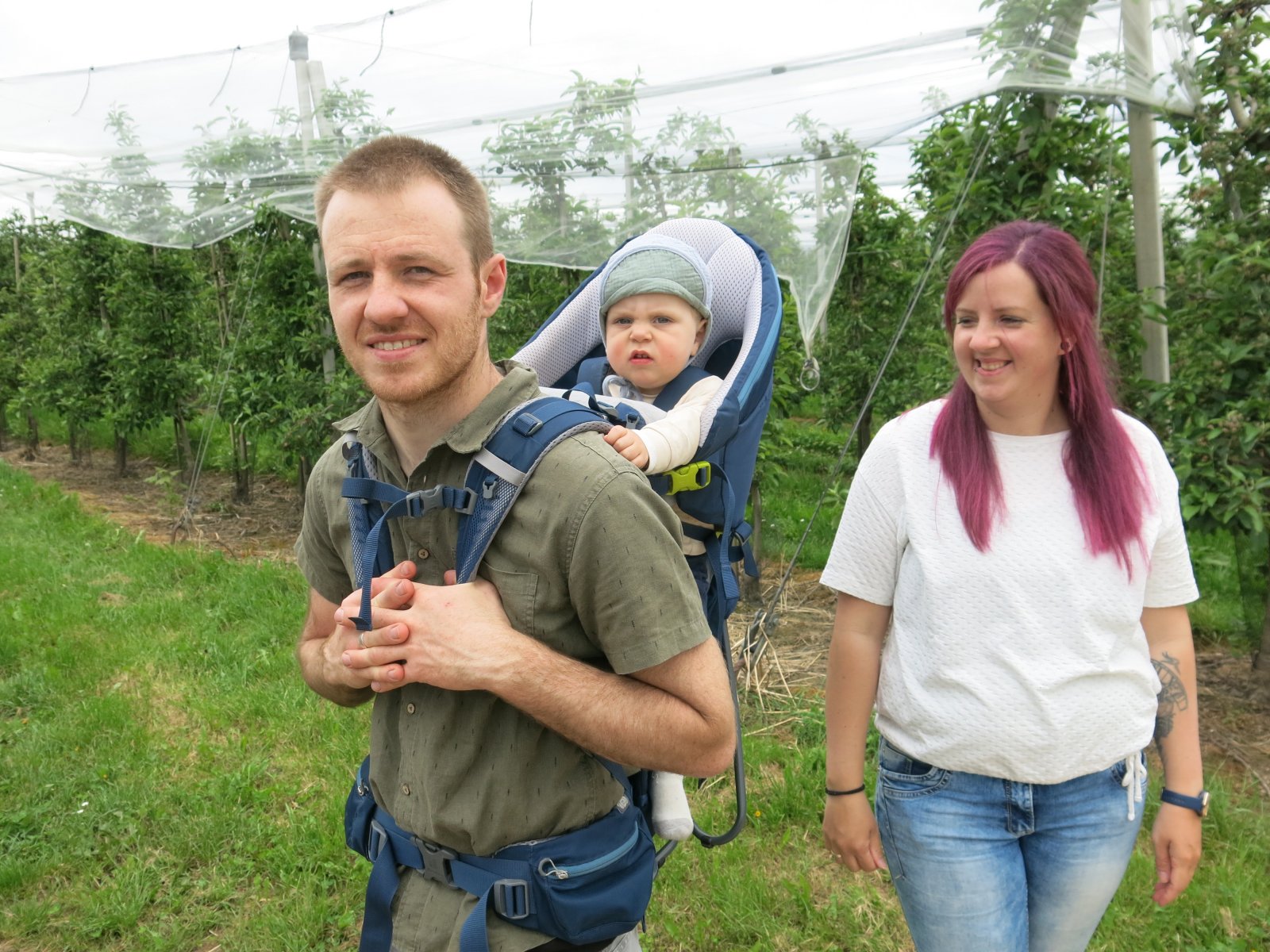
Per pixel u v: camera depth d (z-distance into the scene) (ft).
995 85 13.03
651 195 16.49
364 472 4.79
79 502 31.22
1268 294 12.89
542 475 4.25
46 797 12.65
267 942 9.89
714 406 6.05
